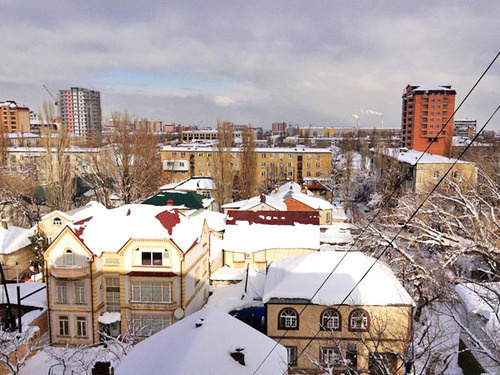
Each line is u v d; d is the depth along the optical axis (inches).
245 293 1486.2
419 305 1189.7
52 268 1267.2
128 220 1382.9
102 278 1326.3
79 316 1294.3
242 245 1774.1
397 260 1354.6
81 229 1343.5
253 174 3161.9
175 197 2358.5
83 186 3287.4
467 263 1461.6
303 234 1811.0
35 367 1110.4
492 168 2305.6
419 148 5098.4
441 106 4987.7
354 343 1051.9
